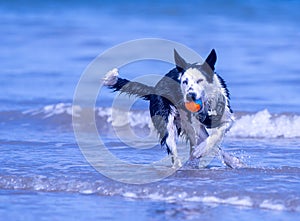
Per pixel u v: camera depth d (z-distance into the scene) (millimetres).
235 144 15375
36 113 19031
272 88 21344
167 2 39812
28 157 13695
